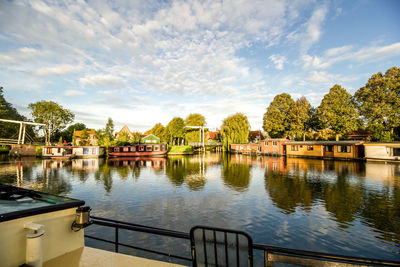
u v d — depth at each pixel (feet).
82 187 58.70
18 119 218.18
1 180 69.00
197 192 52.44
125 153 166.09
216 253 8.41
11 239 8.80
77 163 120.78
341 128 147.84
